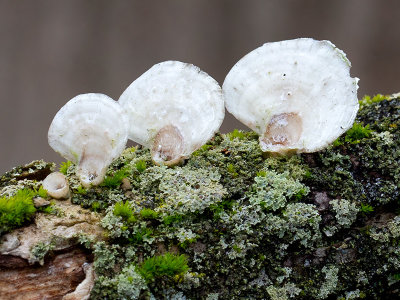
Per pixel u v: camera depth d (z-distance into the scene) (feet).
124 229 0.75
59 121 0.78
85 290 0.74
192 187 0.77
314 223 0.76
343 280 0.76
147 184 0.77
